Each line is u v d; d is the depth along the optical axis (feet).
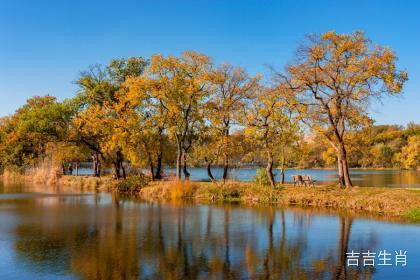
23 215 104.58
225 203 126.93
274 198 126.82
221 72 160.97
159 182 164.96
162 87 162.09
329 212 106.52
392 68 113.39
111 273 56.70
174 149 198.18
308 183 140.67
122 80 205.16
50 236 79.15
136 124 170.50
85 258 63.57
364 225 88.63
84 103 212.02
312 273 57.11
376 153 388.16
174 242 74.08
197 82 158.71
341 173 128.47
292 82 125.08
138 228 87.04
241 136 160.56
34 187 192.85
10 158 258.78
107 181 184.44
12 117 287.28
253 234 80.79
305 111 127.24
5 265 60.29
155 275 55.83
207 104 164.96
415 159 351.67
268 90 129.90
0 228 86.84
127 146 175.94
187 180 151.64
